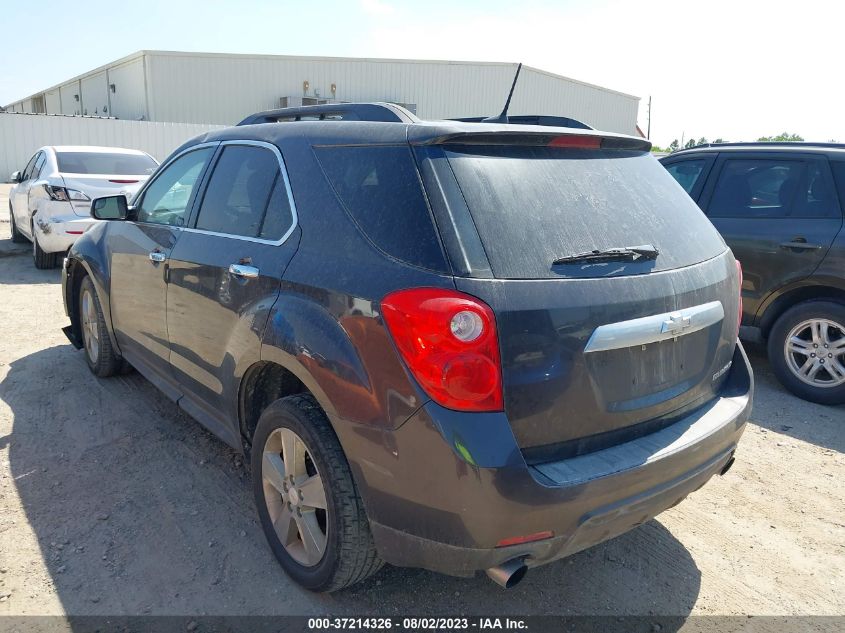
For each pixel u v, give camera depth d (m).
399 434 2.23
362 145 2.63
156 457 3.88
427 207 2.31
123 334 4.40
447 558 2.25
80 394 4.72
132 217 4.30
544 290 2.23
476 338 2.11
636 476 2.32
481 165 2.40
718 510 3.60
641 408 2.49
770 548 3.26
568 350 2.25
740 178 5.56
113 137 24.92
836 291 5.05
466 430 2.11
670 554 3.20
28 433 4.11
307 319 2.53
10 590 2.72
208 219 3.43
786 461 4.16
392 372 2.23
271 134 3.17
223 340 3.11
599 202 2.59
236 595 2.77
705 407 2.84
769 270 5.24
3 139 23.41
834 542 3.32
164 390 3.94
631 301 2.41
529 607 2.79
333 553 2.54
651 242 2.64
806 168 5.21
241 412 3.11
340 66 30.02
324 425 2.57
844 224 4.92
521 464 2.12
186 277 3.42
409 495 2.25
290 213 2.84
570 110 34.72
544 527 2.20
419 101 31.41
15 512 3.28
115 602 2.69
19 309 6.97
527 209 2.38
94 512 3.30
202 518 3.29
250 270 2.90
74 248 5.02
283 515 2.86
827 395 5.01
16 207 10.34
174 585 2.81
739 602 2.86
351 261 2.45
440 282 2.17
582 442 2.35
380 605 2.76
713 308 2.78
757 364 6.00
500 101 32.66
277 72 29.11
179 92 27.66
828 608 2.84
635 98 36.94
